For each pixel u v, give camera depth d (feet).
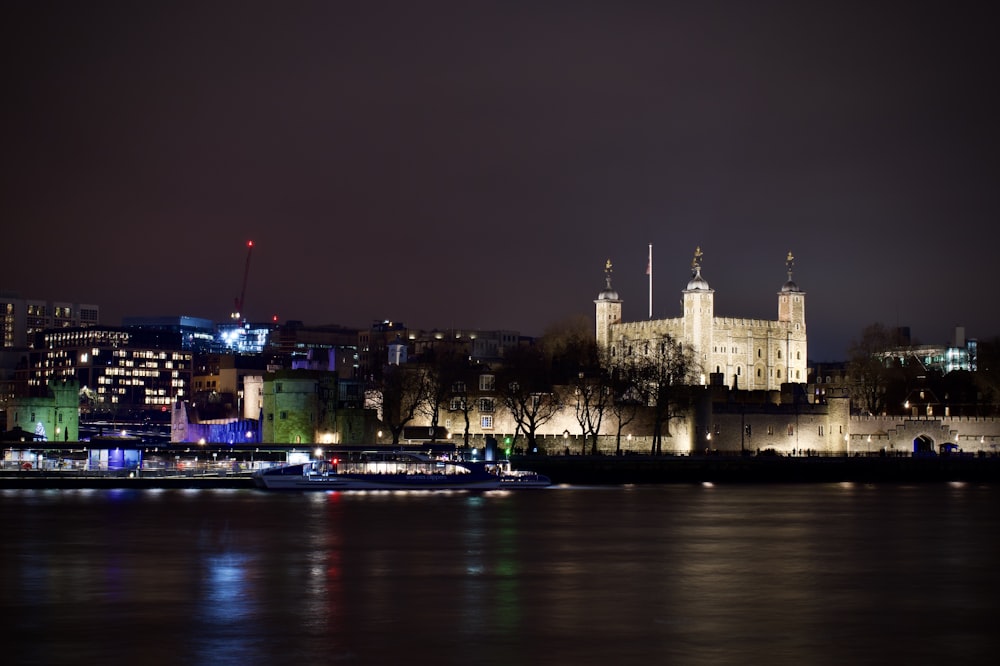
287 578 372.79
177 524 513.45
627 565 404.98
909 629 303.07
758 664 266.98
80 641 283.79
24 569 390.42
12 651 274.98
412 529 501.56
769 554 434.71
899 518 568.00
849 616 318.65
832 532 504.43
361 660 267.59
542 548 445.37
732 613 320.91
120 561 407.64
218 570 388.78
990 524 540.52
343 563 404.77
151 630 295.28
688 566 403.95
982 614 322.55
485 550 437.99
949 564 413.80
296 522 524.52
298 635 289.94
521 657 270.46
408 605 328.49
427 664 264.52
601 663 266.36
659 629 299.58
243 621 305.73
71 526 505.66
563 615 316.19
